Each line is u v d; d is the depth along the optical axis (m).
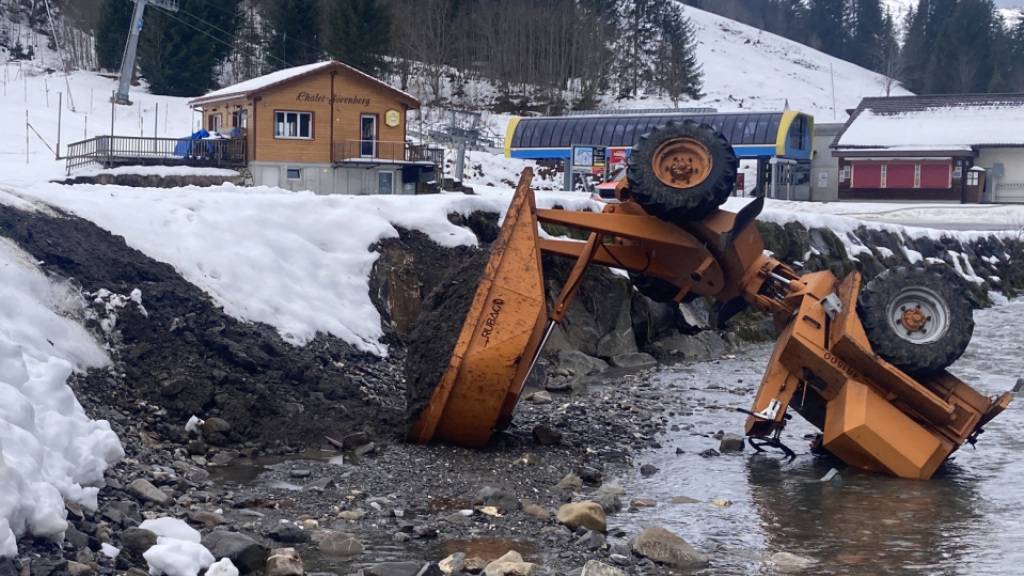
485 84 88.06
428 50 84.44
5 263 11.45
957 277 11.34
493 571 7.51
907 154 64.88
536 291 10.95
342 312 15.62
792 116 58.25
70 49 76.25
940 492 10.71
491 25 90.75
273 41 66.44
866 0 179.88
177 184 33.44
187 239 14.63
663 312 21.44
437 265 17.97
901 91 144.62
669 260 12.87
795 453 12.54
